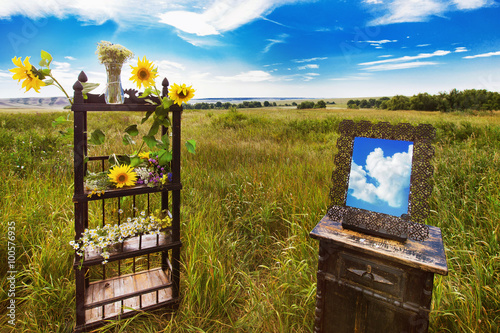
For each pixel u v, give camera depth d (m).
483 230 2.62
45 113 6.79
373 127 1.63
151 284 2.25
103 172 2.02
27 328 1.87
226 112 10.96
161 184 1.98
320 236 1.54
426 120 7.71
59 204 3.15
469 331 1.71
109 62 1.81
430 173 1.47
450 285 1.97
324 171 4.42
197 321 2.05
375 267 1.43
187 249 2.53
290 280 2.25
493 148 4.41
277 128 8.81
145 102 1.95
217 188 4.06
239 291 2.32
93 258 1.88
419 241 1.52
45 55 1.64
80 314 1.87
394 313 1.42
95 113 8.42
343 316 1.57
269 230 3.22
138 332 1.96
